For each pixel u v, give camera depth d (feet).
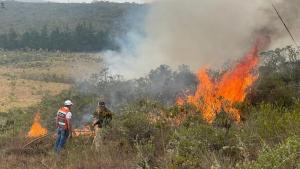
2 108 204.85
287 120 24.29
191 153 23.11
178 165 21.74
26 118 72.08
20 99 257.96
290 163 15.52
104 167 27.48
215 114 32.58
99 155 30.68
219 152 23.17
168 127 32.91
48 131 61.21
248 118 29.50
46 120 65.82
